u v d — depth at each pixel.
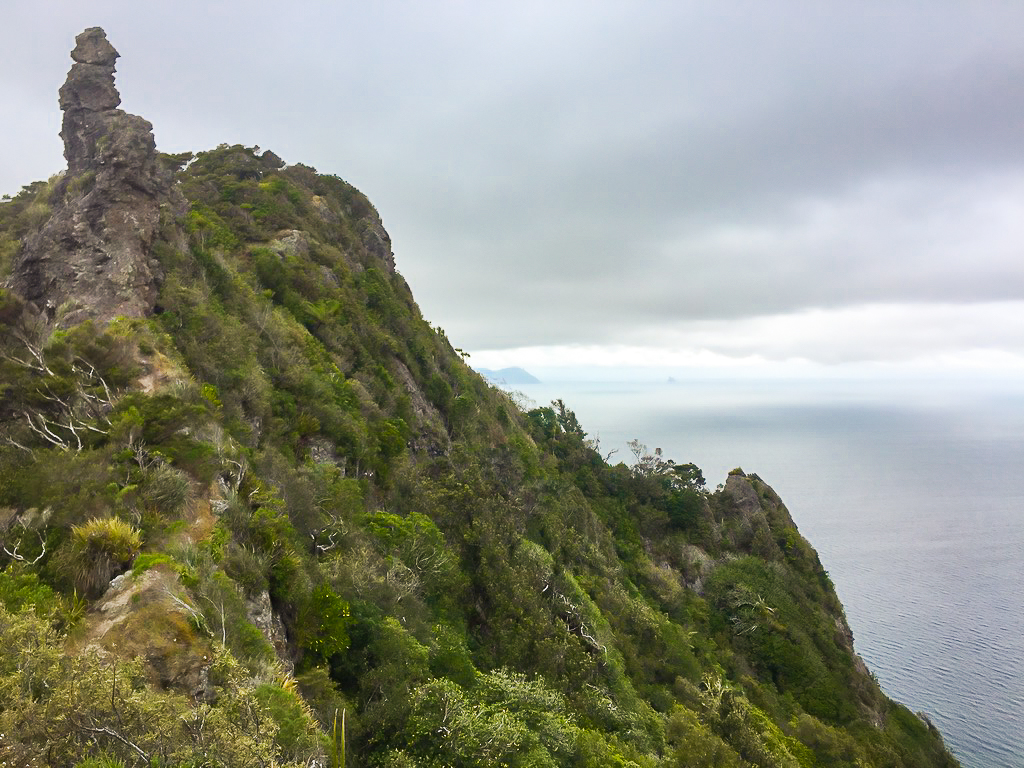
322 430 32.31
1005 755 67.50
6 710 8.92
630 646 41.41
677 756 22.91
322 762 12.69
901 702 77.50
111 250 27.89
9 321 23.33
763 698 47.78
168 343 25.55
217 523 17.72
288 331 37.22
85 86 36.19
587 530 54.06
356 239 61.72
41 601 13.22
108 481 17.00
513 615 31.02
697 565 64.69
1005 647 92.81
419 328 60.84
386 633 20.14
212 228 43.78
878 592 116.75
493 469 50.50
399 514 33.56
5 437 18.20
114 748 8.95
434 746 16.58
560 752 20.16
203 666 12.70
